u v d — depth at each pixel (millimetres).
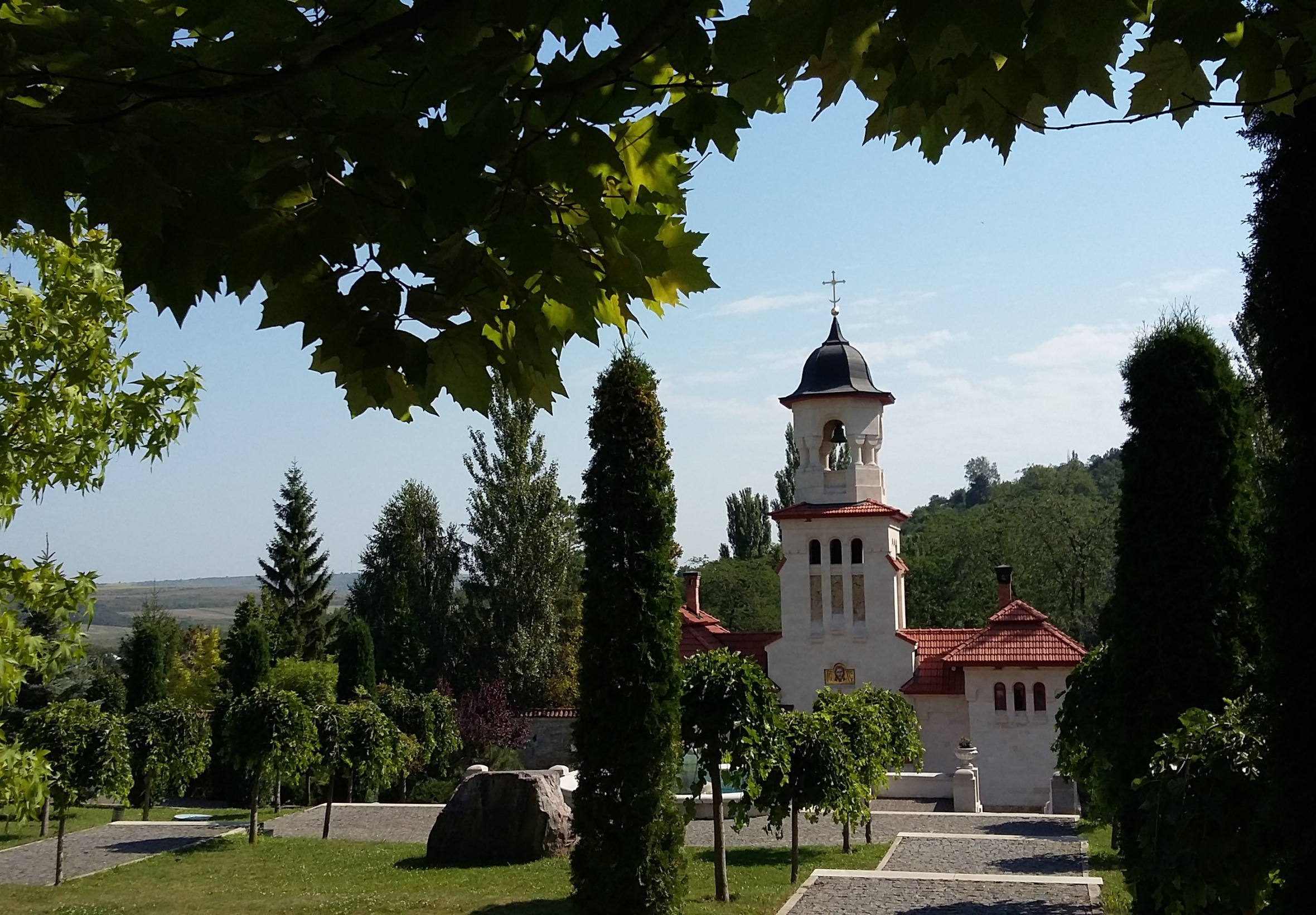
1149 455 10953
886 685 36000
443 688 43062
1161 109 3352
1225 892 7094
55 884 20359
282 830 28344
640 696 15422
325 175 2570
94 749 21750
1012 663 33688
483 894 18547
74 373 9039
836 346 38438
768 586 67188
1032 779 33562
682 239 2957
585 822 15367
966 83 2975
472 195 2508
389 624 49188
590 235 2840
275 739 25094
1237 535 10594
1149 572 10828
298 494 57031
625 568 15664
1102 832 24125
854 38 2719
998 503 66438
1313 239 6734
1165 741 7832
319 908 17484
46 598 9234
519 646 44438
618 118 2826
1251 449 10836
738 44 2619
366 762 28266
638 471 15844
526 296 2830
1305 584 7016
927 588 61094
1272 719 7121
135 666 38000
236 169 2549
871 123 3418
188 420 9789
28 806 9062
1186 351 10883
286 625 54500
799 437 38000
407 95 2545
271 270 2551
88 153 2402
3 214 2436
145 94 2406
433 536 53688
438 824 22719
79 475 9305
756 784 17531
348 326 2639
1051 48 2834
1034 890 16609
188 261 2529
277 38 2535
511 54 2477
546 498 46281
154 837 26859
